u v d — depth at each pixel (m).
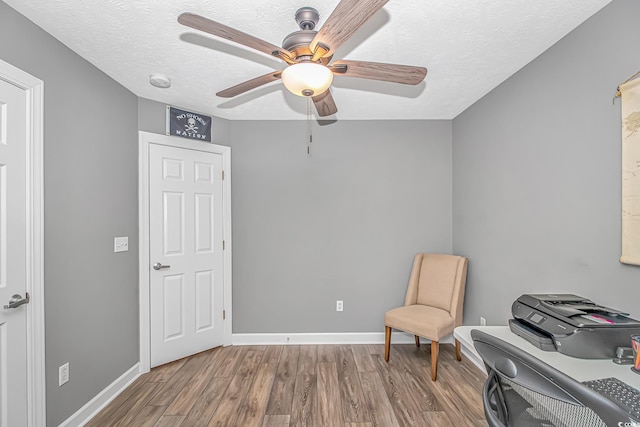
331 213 3.22
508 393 0.90
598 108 1.58
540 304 1.53
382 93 2.58
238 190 3.20
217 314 3.09
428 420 1.96
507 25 1.68
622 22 1.44
